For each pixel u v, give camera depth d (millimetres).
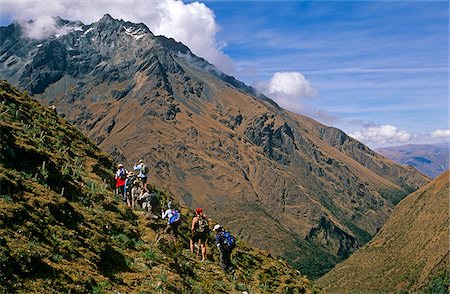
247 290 19922
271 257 29922
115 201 21469
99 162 28312
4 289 10062
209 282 18047
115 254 15430
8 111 23750
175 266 17328
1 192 13609
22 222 12820
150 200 24391
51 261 12195
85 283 12172
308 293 25453
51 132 26125
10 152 16719
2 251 10914
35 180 16531
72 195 18484
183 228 25328
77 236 14500
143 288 13688
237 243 28688
